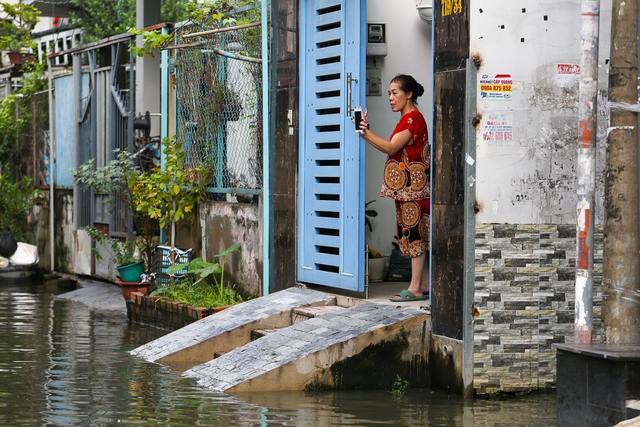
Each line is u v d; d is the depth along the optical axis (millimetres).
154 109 16984
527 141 8453
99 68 16953
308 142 11180
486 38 8328
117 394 8398
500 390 8430
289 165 11477
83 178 15234
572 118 8555
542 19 8445
